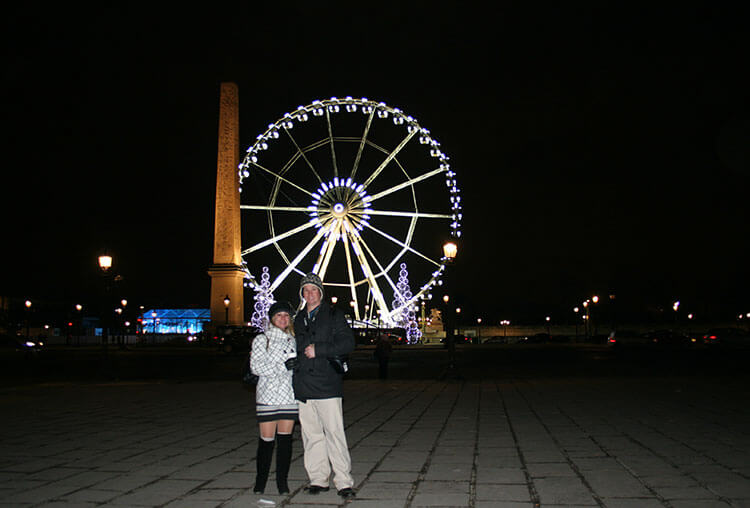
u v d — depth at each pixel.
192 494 7.29
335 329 7.41
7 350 61.84
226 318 51.19
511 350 56.91
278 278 45.81
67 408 15.67
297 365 7.24
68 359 44.84
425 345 69.50
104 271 26.16
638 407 14.50
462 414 13.96
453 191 46.81
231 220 50.34
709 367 30.38
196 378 26.98
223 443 10.60
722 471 8.00
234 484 7.77
